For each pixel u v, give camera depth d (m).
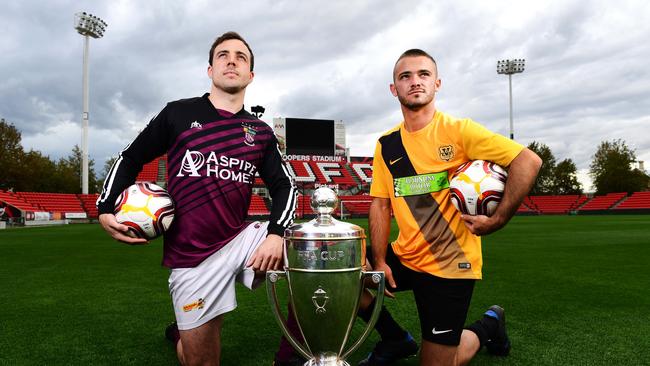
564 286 4.79
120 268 6.37
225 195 1.92
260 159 2.09
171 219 1.86
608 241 10.67
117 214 1.80
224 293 1.92
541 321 3.30
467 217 1.79
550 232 14.15
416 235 2.06
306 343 1.64
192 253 1.88
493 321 2.35
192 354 1.90
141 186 1.88
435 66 2.10
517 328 3.11
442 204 2.01
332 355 1.62
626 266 6.41
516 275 5.58
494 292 4.45
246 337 2.96
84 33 27.92
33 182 34.38
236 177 1.96
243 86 2.04
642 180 45.19
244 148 1.99
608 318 3.38
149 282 5.14
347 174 40.78
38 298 4.22
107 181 1.89
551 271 5.93
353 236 1.50
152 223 1.80
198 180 1.89
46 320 3.38
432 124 2.08
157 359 2.49
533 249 8.89
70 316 3.51
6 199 24.77
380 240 2.19
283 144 37.88
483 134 1.84
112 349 2.67
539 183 50.81
